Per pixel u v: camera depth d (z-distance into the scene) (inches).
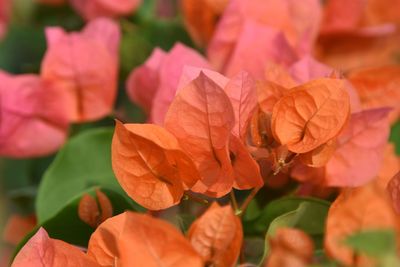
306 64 19.5
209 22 24.0
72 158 20.8
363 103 20.5
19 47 27.7
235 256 16.5
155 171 17.3
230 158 17.4
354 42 23.7
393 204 17.4
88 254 17.2
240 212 17.6
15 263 17.0
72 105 22.6
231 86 17.4
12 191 24.9
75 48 22.3
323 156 17.7
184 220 18.1
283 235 17.0
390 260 15.7
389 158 19.5
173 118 17.2
